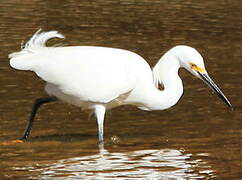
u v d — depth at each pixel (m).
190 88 16.97
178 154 12.41
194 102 15.86
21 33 21.52
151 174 11.29
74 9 26.77
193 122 14.45
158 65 13.57
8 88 16.22
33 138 13.23
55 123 14.21
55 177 11.07
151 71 13.57
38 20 23.89
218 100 16.02
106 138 13.34
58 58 13.09
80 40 21.12
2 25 22.66
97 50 13.41
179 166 11.73
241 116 14.86
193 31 23.67
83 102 13.44
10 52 19.02
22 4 27.03
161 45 21.08
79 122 14.36
